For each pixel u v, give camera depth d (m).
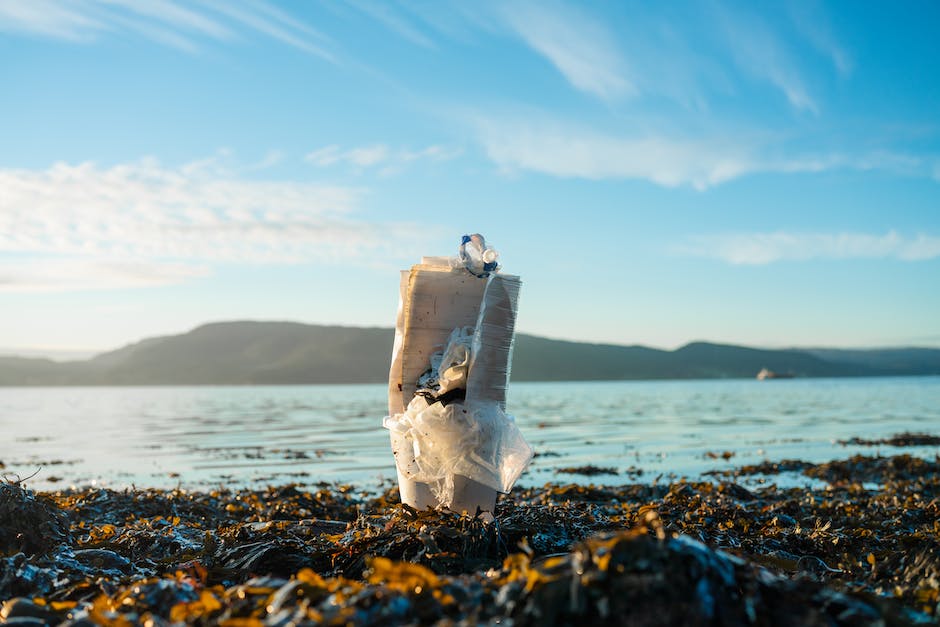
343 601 1.10
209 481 4.43
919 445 6.42
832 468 4.44
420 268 1.93
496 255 1.96
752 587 1.09
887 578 1.51
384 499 2.88
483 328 1.86
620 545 1.09
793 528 2.14
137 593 1.25
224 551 1.71
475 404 1.84
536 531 1.67
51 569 1.53
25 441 7.74
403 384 1.95
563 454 5.79
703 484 3.49
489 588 1.16
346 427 9.75
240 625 1.03
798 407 14.35
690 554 1.08
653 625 0.99
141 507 2.71
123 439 7.98
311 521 2.20
